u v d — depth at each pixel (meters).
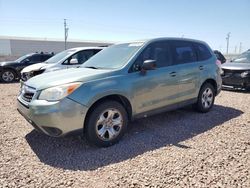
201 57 5.74
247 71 8.50
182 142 4.08
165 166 3.25
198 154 3.59
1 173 3.13
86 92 3.68
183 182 2.87
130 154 3.67
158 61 4.75
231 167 3.20
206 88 5.78
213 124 4.99
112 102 3.99
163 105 4.78
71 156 3.64
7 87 10.77
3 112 6.07
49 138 4.33
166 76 4.73
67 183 2.91
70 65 8.16
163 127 4.86
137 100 4.31
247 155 3.54
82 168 3.28
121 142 4.14
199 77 5.50
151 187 2.79
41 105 3.58
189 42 5.58
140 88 4.31
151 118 5.45
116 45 5.21
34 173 3.14
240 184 2.82
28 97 3.94
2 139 4.27
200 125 4.95
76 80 3.73
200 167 3.21
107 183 2.89
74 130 3.65
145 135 4.44
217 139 4.16
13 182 2.93
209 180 2.91
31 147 3.96
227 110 6.11
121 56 4.60
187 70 5.18
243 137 4.23
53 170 3.22
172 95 4.92
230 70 8.84
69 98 3.56
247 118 5.37
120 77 4.10
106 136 3.98
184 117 5.51
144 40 4.82
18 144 4.07
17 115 5.80
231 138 4.20
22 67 13.26
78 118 3.64
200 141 4.10
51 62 8.70
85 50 8.72
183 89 5.15
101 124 3.92
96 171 3.19
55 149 3.89
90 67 4.61
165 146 3.93
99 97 3.79
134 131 4.66
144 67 4.22
